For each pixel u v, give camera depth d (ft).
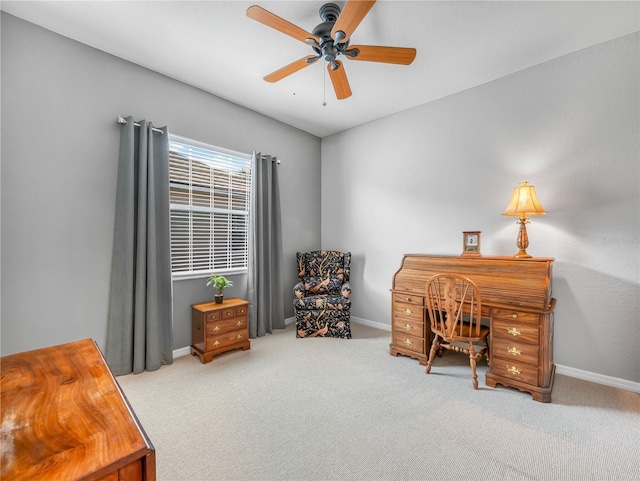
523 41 7.38
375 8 6.24
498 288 7.52
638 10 6.31
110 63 7.93
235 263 11.21
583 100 7.71
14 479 1.85
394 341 9.36
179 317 9.45
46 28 6.94
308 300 11.07
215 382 7.59
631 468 4.72
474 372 7.29
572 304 7.92
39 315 6.89
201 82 9.42
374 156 12.39
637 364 7.10
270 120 12.15
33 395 2.89
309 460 4.90
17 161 6.59
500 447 5.19
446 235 10.34
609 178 7.40
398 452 5.08
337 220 13.82
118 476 2.10
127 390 7.18
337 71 6.86
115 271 7.85
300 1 6.15
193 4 6.23
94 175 7.65
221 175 10.71
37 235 6.85
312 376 7.92
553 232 8.19
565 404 6.55
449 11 6.35
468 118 9.76
